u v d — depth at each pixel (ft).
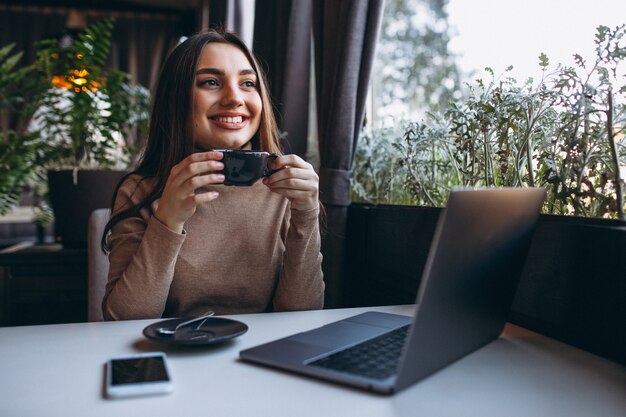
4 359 2.47
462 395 2.10
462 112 4.05
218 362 2.42
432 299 2.01
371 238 5.08
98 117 7.68
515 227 2.55
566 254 2.90
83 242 7.39
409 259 4.40
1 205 8.30
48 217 9.22
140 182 4.11
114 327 3.06
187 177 3.22
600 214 3.07
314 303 4.12
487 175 3.86
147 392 2.05
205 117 4.10
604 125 3.15
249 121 4.29
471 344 2.55
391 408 1.95
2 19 16.12
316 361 2.31
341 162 5.32
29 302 7.08
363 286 5.30
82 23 16.28
